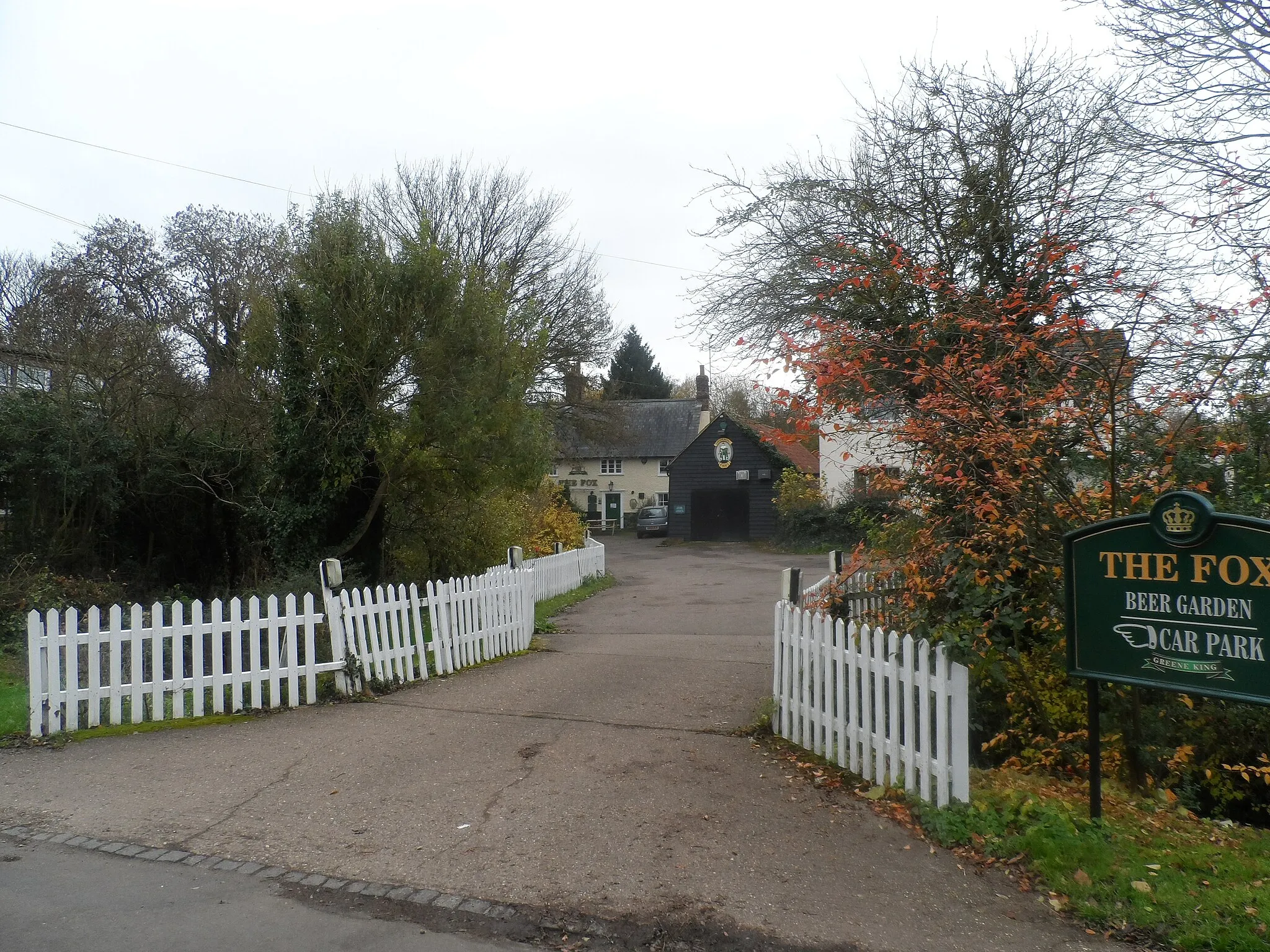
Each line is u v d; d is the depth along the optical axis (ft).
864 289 28.86
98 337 53.47
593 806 19.19
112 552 53.26
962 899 15.16
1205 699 21.03
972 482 22.21
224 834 17.78
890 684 19.90
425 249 43.93
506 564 54.75
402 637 30.91
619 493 170.81
